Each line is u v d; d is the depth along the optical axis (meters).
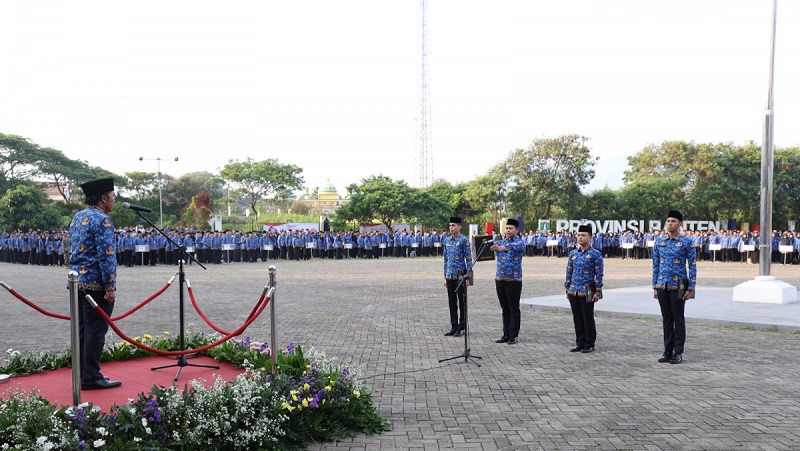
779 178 50.56
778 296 14.09
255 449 5.24
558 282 21.73
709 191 49.38
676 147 52.25
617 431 5.79
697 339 10.55
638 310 13.39
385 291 18.39
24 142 58.69
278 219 60.34
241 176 49.91
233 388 5.48
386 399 6.90
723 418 6.19
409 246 42.59
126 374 7.00
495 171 53.44
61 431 4.57
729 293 16.39
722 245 35.19
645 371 8.27
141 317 12.90
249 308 14.41
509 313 10.26
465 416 6.29
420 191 52.34
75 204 57.88
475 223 58.47
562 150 50.56
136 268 29.33
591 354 9.38
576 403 6.75
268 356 6.93
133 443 4.67
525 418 6.21
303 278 23.30
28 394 5.81
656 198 50.69
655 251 9.11
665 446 5.38
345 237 41.09
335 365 7.12
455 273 10.88
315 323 12.18
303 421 5.61
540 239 43.50
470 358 9.04
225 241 34.56
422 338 10.63
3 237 39.00
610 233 42.81
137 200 61.75
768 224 14.62
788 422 6.05
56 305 15.02
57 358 7.49
